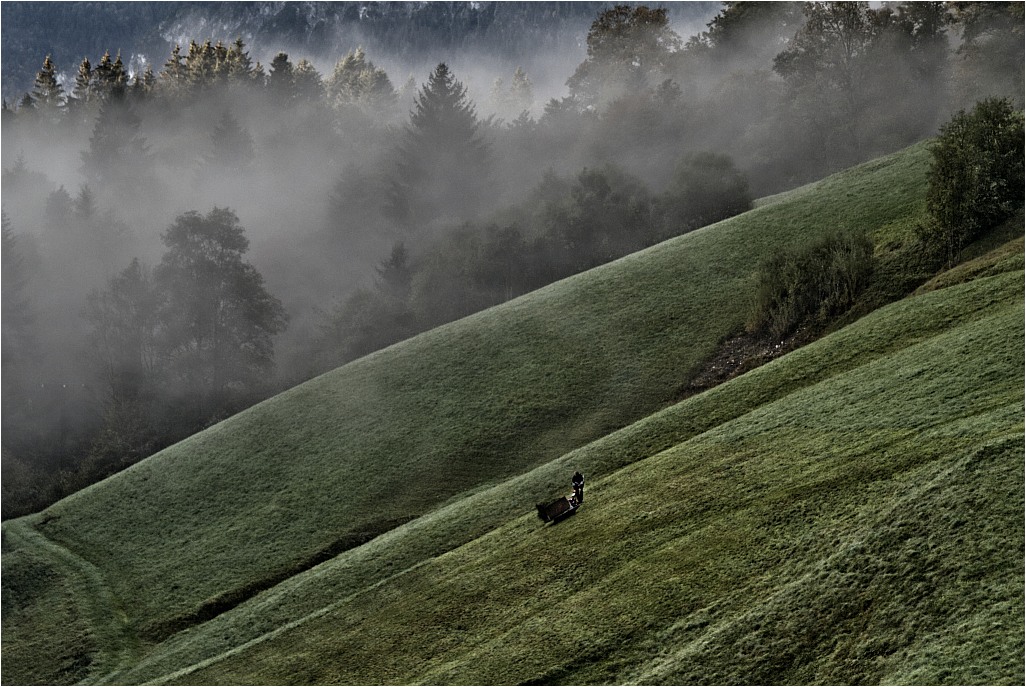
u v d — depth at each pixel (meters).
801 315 54.81
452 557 37.81
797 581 24.89
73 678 40.66
